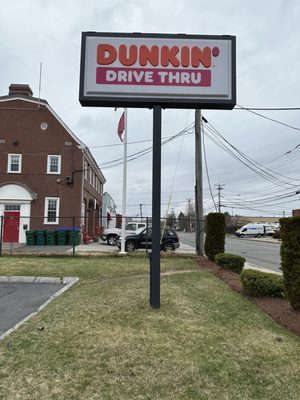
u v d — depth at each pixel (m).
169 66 6.88
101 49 6.86
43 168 25.25
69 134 25.69
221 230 13.68
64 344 4.58
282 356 4.27
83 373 3.78
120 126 16.92
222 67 6.93
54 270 10.93
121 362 4.04
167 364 4.00
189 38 6.95
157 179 6.54
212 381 3.64
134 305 6.44
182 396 3.35
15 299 7.66
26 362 4.05
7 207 24.58
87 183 28.88
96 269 11.09
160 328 5.19
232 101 6.86
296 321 5.49
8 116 25.50
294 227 6.04
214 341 4.73
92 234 32.22
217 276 10.00
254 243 38.03
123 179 16.52
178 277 9.67
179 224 104.44
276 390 3.48
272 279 7.22
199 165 15.81
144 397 3.32
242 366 3.99
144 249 19.02
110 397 3.31
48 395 3.33
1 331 5.36
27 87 26.59
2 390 3.42
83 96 6.75
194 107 7.11
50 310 6.30
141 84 6.82
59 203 25.03
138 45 6.89
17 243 23.89
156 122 6.80
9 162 25.12
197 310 6.20
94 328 5.18
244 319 5.75
